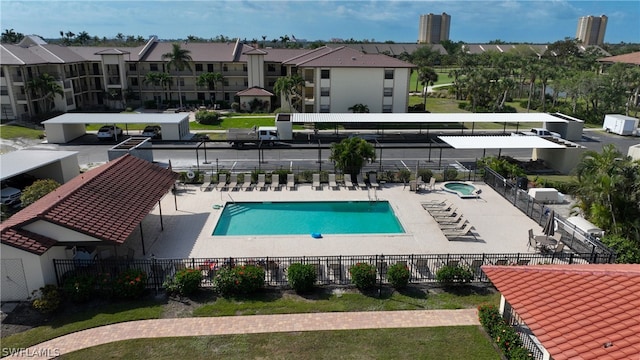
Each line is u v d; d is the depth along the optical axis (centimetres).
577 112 6869
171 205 2939
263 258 2106
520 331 1633
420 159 4341
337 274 2048
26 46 7056
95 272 1922
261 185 3306
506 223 2683
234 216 2833
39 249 1767
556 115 5494
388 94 6462
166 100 7831
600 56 14062
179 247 2325
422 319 1722
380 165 3788
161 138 5159
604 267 1482
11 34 11769
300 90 6706
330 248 2331
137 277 1841
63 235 1850
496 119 5153
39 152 3434
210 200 3044
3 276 1786
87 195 2120
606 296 1259
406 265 1989
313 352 1519
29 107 6262
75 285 1775
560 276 1424
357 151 3353
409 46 19862
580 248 2302
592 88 6738
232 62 7694
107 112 7056
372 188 3338
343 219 2802
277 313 1750
